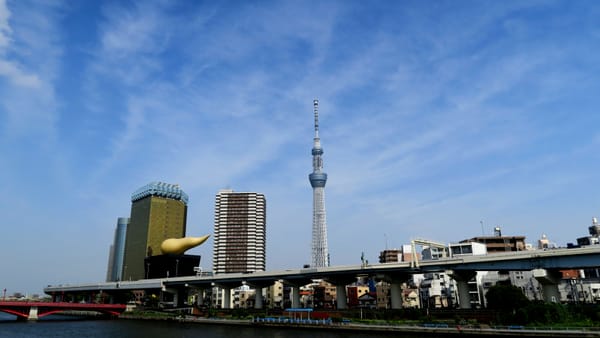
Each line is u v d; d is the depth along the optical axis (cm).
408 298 15788
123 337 9400
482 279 13638
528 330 6950
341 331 9150
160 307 16812
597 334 6400
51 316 17838
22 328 11756
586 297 12056
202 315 13862
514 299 9144
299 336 8506
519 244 15675
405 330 8300
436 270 10456
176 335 9494
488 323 8181
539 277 8606
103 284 18938
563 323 7219
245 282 14612
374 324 9069
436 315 9356
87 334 10106
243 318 12119
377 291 16100
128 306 16875
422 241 11400
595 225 18138
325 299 17850
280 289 19825
